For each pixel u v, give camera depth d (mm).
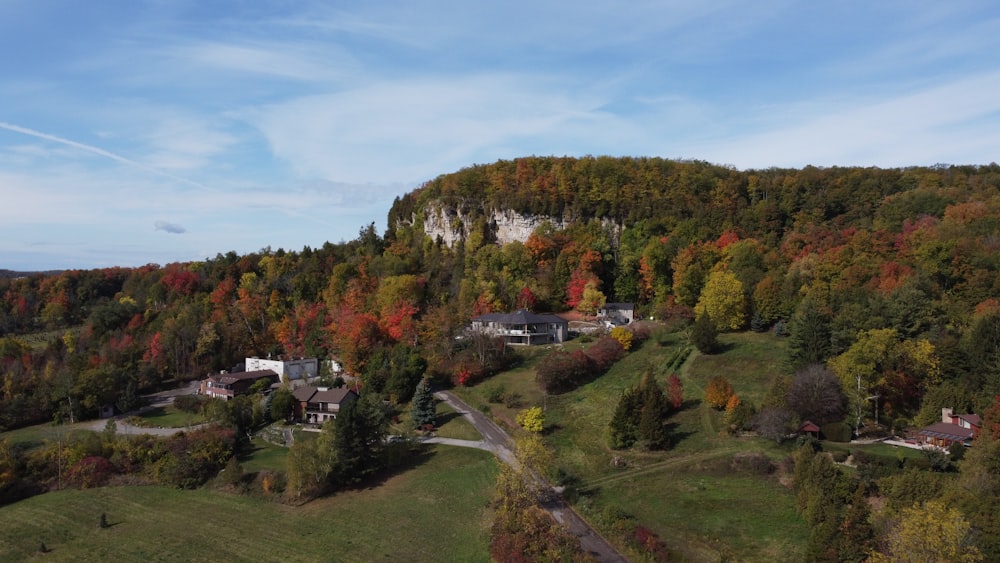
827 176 176375
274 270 186875
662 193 175750
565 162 190125
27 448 106188
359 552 68188
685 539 62094
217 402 111812
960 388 81250
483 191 186125
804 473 68375
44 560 71438
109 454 97438
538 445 75500
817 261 124562
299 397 114875
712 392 89812
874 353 85250
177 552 71188
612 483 75625
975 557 46938
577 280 153625
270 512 80188
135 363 146750
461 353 124750
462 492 79750
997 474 61688
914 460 69250
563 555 58625
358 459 85000
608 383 107000
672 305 136625
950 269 111312
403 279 152625
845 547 52312
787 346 106875
